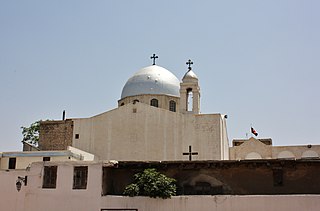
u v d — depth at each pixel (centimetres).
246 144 5588
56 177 2856
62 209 2784
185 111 4828
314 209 2527
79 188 2805
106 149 4575
